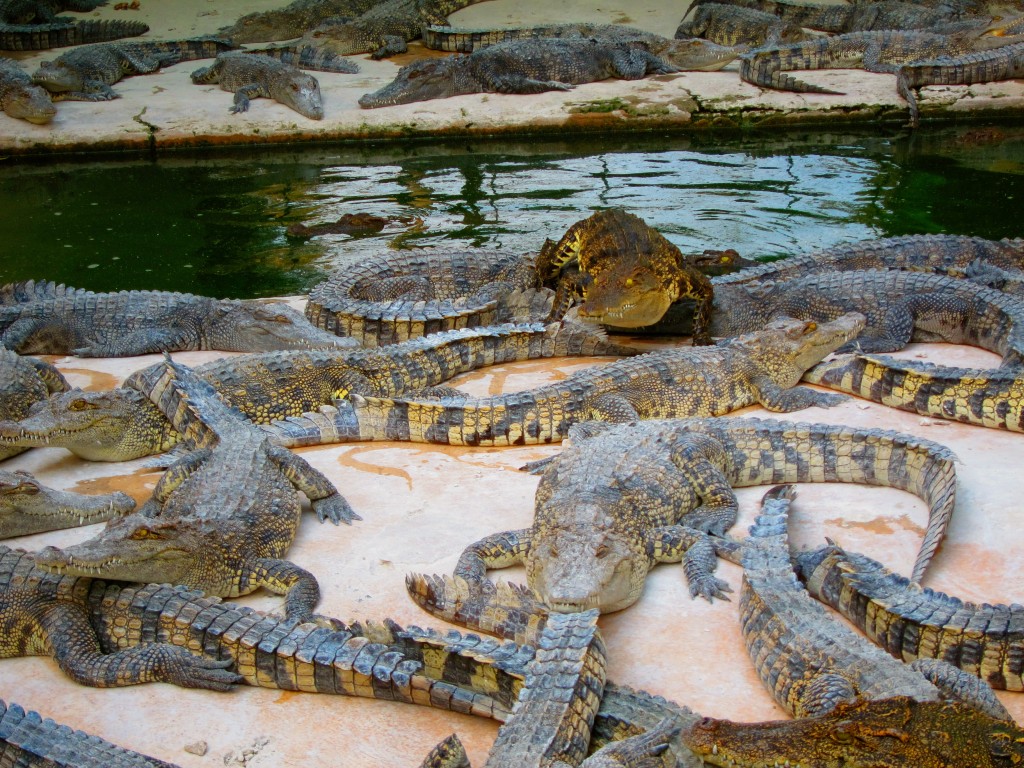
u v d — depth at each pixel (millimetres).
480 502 5645
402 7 13570
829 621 4902
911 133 10375
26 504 5508
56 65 11289
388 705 4922
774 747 4574
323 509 5605
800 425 5676
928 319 6676
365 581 5309
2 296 7191
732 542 5328
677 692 4910
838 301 6738
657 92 10961
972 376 5887
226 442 5719
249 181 9539
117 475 5938
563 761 4590
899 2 13141
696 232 8164
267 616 5055
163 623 5062
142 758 4711
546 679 4719
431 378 6457
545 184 9117
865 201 8586
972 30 11680
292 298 7422
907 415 6020
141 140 10430
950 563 5242
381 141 10680
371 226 8438
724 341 6414
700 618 5133
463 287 7559
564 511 5262
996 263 7320
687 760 4613
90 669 5016
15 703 4895
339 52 13016
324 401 6320
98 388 6484
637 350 6680
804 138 10336
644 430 5668
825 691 4695
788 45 11750
